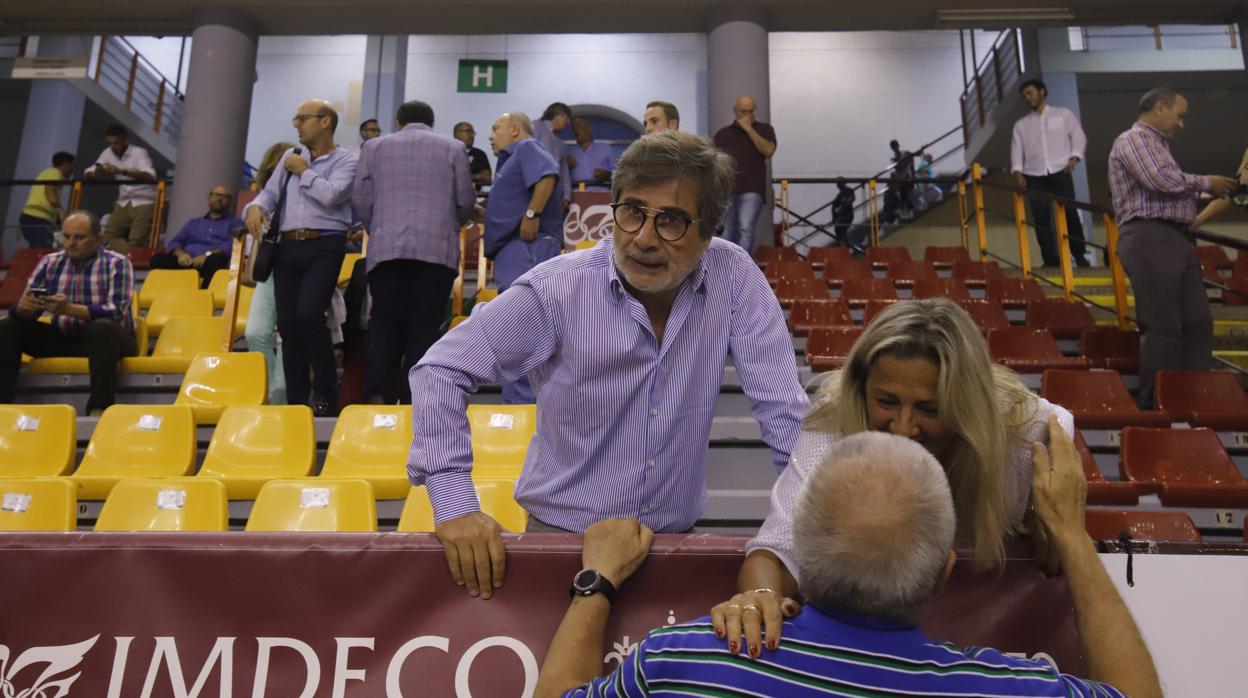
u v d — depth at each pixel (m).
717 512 3.54
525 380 4.08
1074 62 10.88
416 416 1.59
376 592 1.48
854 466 1.14
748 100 6.45
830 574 1.11
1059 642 1.46
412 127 4.31
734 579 1.48
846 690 1.09
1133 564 1.51
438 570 1.49
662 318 1.75
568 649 1.32
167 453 3.74
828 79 15.08
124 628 1.46
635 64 15.20
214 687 1.45
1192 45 11.99
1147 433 3.88
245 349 5.53
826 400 1.55
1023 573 1.48
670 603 1.47
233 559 1.49
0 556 1.48
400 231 4.04
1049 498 1.39
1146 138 4.50
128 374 4.72
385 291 4.09
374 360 4.05
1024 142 8.37
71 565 1.48
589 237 7.01
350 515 2.85
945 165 14.65
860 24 8.59
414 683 1.45
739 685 1.10
